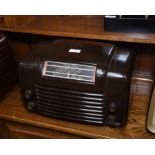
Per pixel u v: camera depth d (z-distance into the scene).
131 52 0.94
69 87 0.88
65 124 1.00
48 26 1.08
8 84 1.17
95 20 1.12
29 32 1.04
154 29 0.91
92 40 1.05
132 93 1.16
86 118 0.94
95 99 0.88
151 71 1.19
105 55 0.88
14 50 1.38
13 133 1.15
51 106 0.97
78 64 0.86
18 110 1.10
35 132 1.11
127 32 0.94
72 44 0.97
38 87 0.94
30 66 0.92
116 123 0.93
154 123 0.92
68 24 1.09
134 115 1.03
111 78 0.83
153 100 0.91
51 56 0.90
